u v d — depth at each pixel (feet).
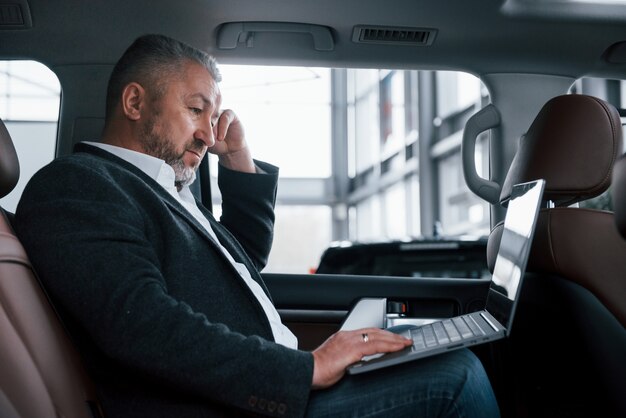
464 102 37.19
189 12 6.59
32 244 3.63
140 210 4.00
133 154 4.55
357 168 58.85
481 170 25.30
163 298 3.53
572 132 4.97
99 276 3.50
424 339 3.98
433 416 3.55
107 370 3.72
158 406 3.63
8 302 3.45
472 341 3.56
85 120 6.80
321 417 3.56
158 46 4.68
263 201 6.19
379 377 3.63
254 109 58.39
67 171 3.90
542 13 6.76
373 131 54.60
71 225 3.65
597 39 7.09
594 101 4.96
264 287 5.04
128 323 3.42
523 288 5.36
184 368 3.40
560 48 7.20
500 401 5.90
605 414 4.74
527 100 7.47
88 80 6.79
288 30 6.85
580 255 4.49
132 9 6.53
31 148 6.87
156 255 3.84
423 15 6.75
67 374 3.61
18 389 3.43
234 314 4.05
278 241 84.48
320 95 59.82
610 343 4.47
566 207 4.87
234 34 6.85
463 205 38.60
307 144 59.26
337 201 59.77
